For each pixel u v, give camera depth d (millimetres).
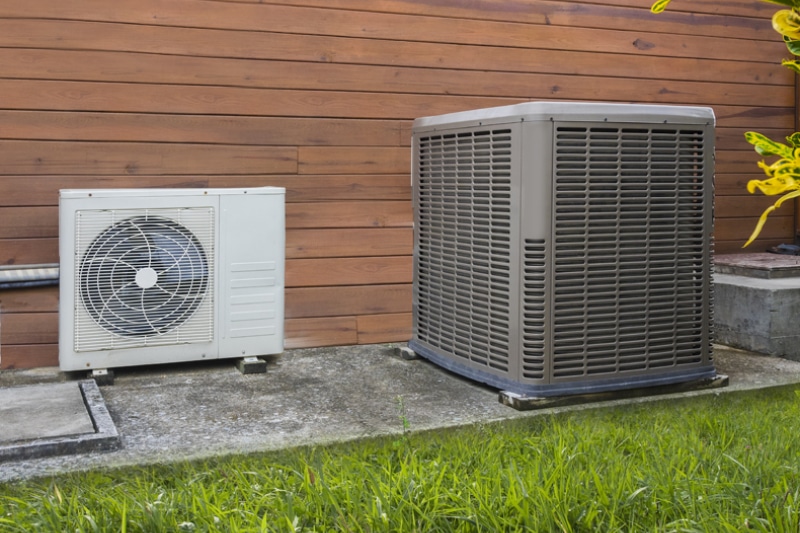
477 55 4426
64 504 2268
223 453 2682
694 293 3504
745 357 4117
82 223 3467
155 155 3869
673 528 2057
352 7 4172
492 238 3457
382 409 3197
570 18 4609
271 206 3775
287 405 3242
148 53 3830
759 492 2246
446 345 3803
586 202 3289
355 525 2055
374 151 4266
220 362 3898
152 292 3596
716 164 5059
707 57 4973
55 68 3689
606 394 3330
